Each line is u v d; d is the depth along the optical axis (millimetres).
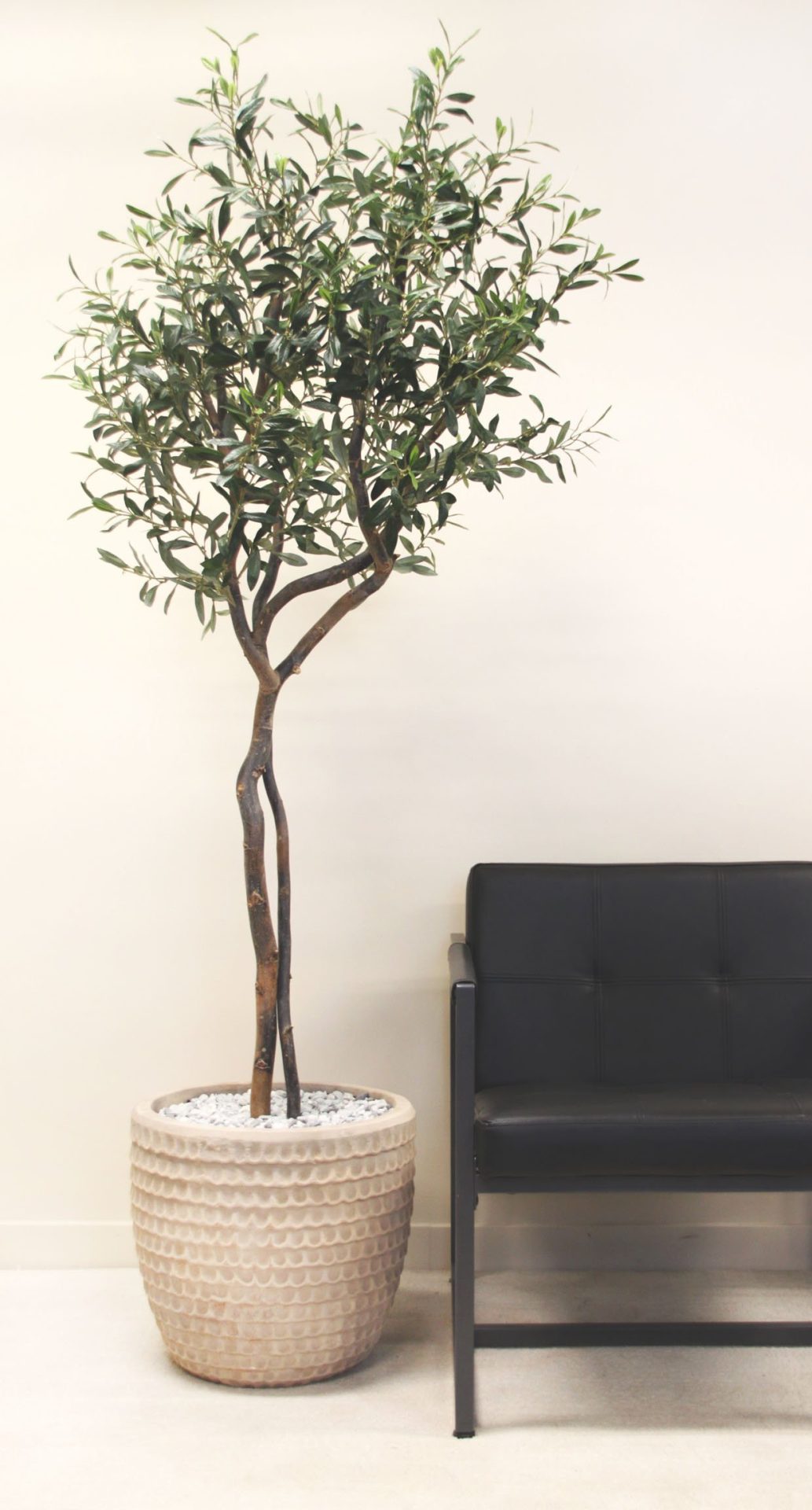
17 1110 2248
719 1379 1767
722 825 2281
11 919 2268
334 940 2271
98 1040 2256
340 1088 1994
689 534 2311
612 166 2352
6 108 2350
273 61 2357
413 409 1709
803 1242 2211
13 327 2324
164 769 2285
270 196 1697
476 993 2021
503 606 2307
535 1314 1993
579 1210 2221
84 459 2312
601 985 2057
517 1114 1581
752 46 2357
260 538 1728
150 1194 1705
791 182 2346
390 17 2357
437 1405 1670
